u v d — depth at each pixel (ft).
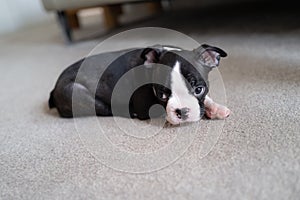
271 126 1.50
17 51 4.40
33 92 2.57
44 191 1.34
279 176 1.19
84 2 3.66
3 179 1.46
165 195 1.20
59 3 3.82
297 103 1.66
